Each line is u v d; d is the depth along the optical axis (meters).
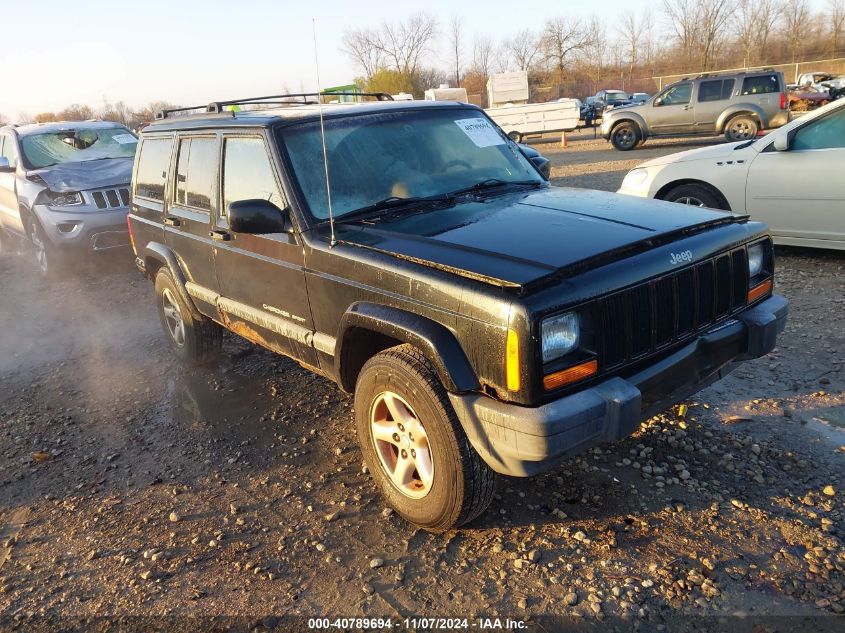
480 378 2.66
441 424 2.80
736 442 3.66
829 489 3.18
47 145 9.77
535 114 23.97
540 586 2.77
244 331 4.37
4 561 3.25
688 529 3.02
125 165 9.45
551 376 2.53
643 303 2.77
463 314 2.66
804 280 6.23
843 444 3.56
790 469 3.39
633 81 44.38
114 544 3.29
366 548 3.11
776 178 6.54
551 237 2.92
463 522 3.03
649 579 2.75
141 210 5.40
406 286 2.89
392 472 3.26
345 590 2.85
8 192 9.69
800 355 4.65
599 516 3.17
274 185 3.66
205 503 3.58
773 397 4.12
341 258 3.22
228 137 4.08
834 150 6.21
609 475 3.47
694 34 56.19
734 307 3.21
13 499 3.79
